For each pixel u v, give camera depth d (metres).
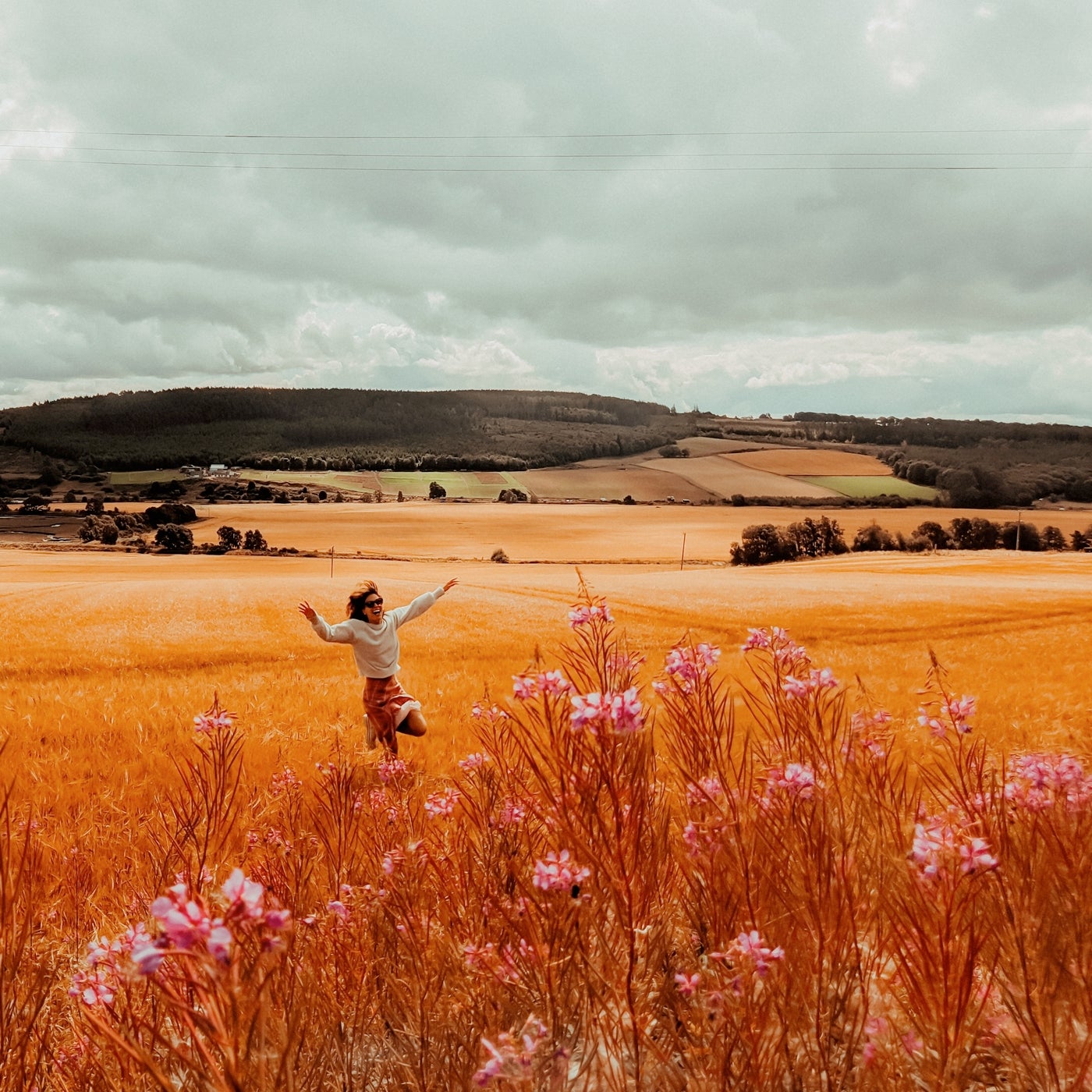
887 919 1.90
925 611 34.22
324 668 19.78
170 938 0.90
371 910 2.32
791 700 2.44
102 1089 1.66
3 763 7.29
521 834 2.58
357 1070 1.85
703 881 2.08
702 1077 1.54
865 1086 1.48
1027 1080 1.47
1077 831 1.72
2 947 1.84
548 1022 1.80
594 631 2.21
